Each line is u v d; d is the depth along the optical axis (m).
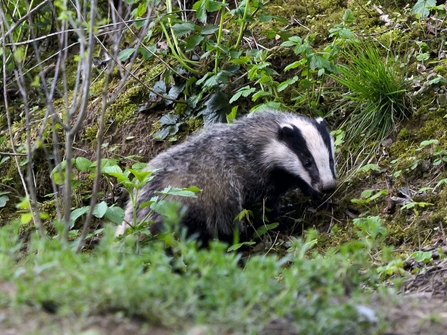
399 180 11.69
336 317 5.65
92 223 13.28
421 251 9.80
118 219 10.05
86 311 5.44
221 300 5.52
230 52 13.70
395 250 10.35
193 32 15.02
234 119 12.77
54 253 6.41
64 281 5.80
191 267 6.08
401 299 6.55
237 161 11.73
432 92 12.80
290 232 11.87
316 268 6.31
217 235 11.66
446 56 13.44
